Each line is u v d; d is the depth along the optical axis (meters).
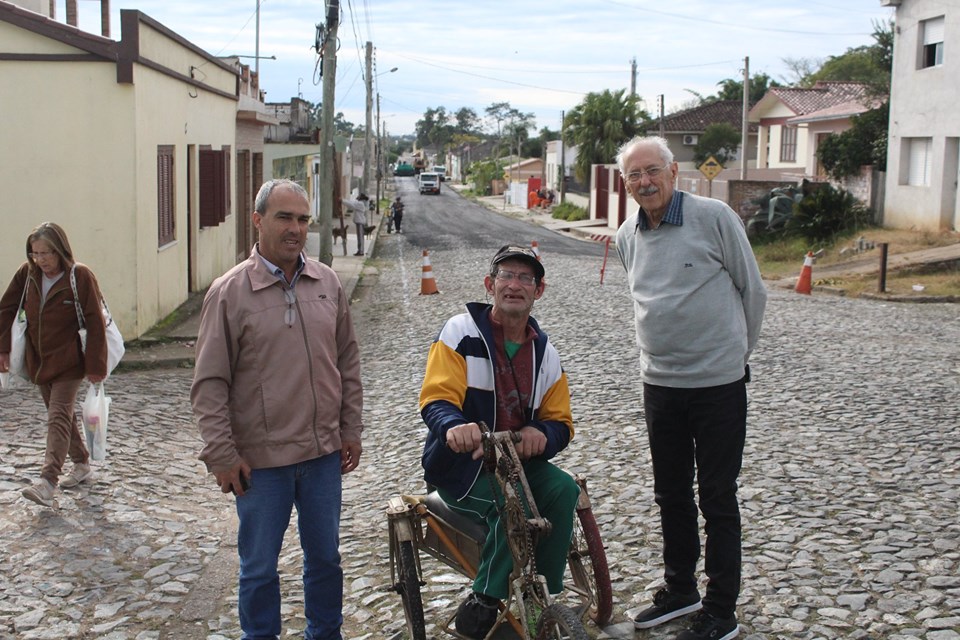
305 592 4.30
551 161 68.88
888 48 31.95
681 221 4.19
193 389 4.01
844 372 10.68
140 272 12.21
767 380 10.24
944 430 7.98
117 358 6.76
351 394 4.34
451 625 4.69
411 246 34.09
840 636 4.33
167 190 13.93
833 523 5.79
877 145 29.55
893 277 21.59
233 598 5.27
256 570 4.07
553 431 4.12
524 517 3.74
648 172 4.15
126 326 12.08
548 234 42.72
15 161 11.73
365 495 7.19
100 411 6.56
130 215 11.91
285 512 4.12
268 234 4.07
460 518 4.27
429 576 5.36
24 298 6.46
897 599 4.68
